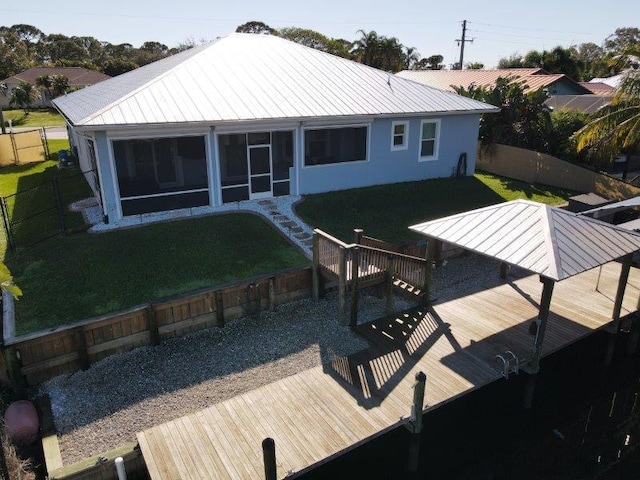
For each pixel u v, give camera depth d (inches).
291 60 823.1
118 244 519.5
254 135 645.9
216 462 267.3
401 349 385.1
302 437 285.3
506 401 380.2
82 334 360.5
